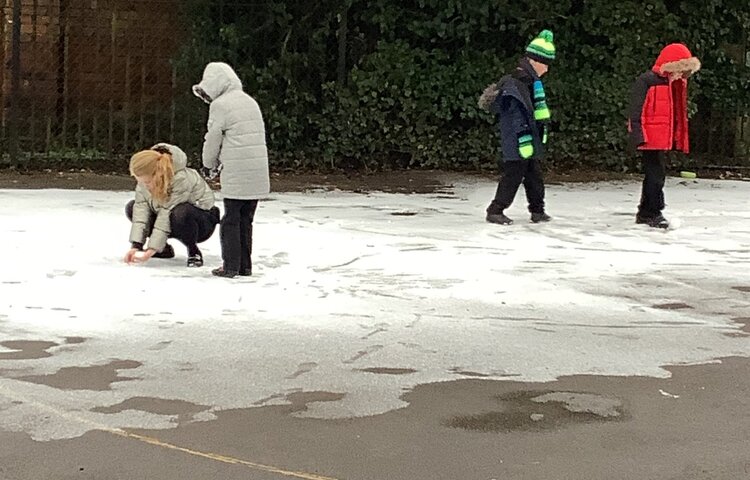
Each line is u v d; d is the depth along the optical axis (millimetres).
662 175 10156
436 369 5289
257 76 13844
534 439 4371
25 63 13031
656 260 8406
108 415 4539
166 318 6121
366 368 5273
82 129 13344
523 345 5766
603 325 6250
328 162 14234
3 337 5656
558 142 14391
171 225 7566
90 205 10641
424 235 9391
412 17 14234
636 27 14328
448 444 4297
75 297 6566
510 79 10078
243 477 3941
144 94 13422
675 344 5871
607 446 4309
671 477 4008
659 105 10023
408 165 14578
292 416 4578
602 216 10891
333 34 14109
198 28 13586
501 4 14102
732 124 15031
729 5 14688
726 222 10641
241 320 6129
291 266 7762
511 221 10266
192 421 4488
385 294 6918
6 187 11914
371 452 4195
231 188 7176
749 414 4734
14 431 4344
